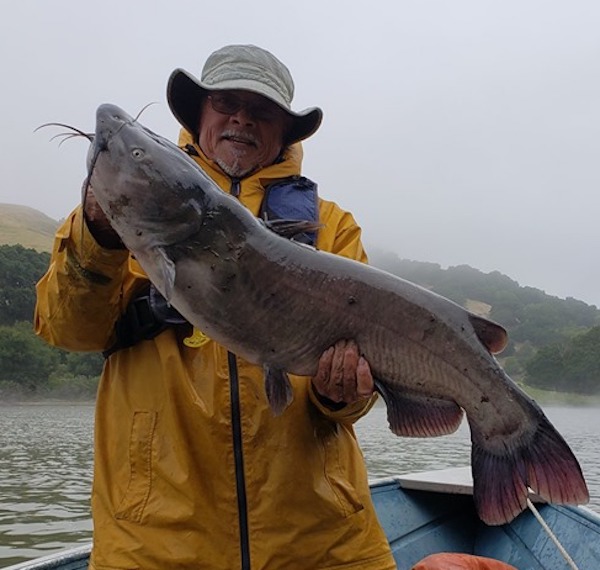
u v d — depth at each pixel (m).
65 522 11.49
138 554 2.35
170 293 2.29
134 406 2.50
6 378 48.12
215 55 2.94
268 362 2.51
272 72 2.89
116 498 2.44
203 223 2.43
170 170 2.39
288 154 3.04
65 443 25.75
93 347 2.54
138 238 2.36
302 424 2.57
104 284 2.35
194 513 2.39
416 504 5.41
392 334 2.57
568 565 4.31
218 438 2.46
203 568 2.38
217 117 2.87
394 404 2.62
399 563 4.76
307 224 2.60
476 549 5.25
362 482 2.73
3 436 27.78
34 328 2.57
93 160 2.33
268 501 2.47
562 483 2.45
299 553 2.48
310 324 2.52
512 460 2.55
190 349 2.55
